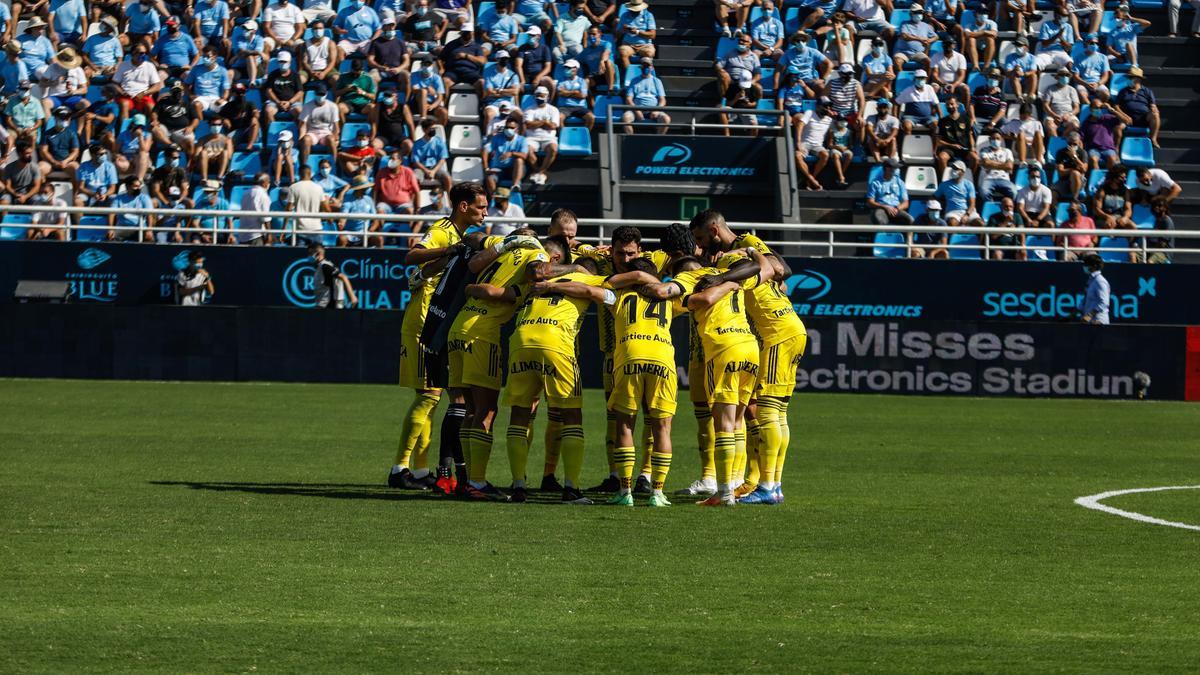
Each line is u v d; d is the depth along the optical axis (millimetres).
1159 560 12664
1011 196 39906
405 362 16828
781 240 38656
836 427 26000
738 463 16031
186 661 8688
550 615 10039
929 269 34688
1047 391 33250
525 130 40438
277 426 24188
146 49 41781
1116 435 25547
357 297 34562
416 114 40969
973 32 44250
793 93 42062
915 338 33406
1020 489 18016
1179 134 43469
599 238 34031
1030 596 10969
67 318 33250
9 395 29078
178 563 11727
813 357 33594
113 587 10750
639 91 42188
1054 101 43062
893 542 13469
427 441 16953
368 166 38719
